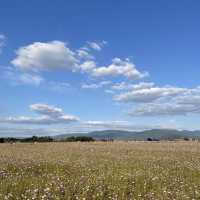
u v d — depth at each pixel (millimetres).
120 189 16328
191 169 25125
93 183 17312
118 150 45344
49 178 18578
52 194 14594
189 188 17328
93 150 45031
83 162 27953
